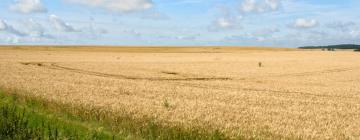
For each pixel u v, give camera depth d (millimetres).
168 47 152750
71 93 22828
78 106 17859
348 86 34812
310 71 52938
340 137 13508
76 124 13828
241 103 21391
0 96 20438
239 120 15945
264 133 13719
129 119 15195
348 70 55625
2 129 11117
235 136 13180
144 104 19328
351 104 22578
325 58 86625
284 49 147750
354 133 14273
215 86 32125
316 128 14844
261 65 62750
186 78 39938
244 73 47469
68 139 11141
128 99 21234
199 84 33594
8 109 13914
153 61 70438
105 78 35312
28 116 14391
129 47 151625
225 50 134750
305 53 111750
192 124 14727
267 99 23500
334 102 23266
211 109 18531
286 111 18875
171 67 55312
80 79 33438
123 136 12562
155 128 13758
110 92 24250
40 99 19562
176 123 14828
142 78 39094
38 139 10688
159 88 27797
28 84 27172
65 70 45375
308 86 34250
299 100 23594
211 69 52625
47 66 52312
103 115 15828
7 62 57688
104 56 88562
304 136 13383
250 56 94938
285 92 28688
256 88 31312
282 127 14711
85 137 11758
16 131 11078
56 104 18203
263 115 17438
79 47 147875
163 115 16344
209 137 12773
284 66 61500
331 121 16625
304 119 16859
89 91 24219
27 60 65250
